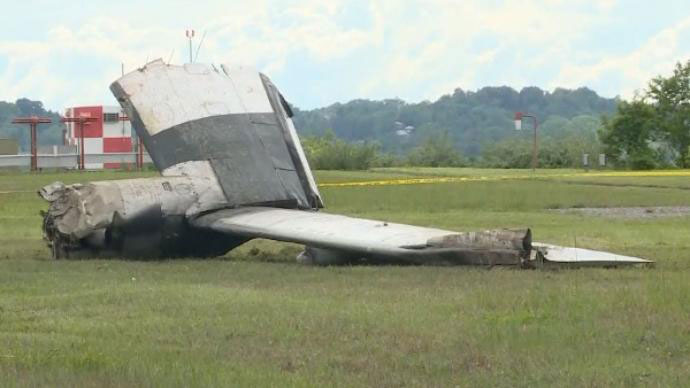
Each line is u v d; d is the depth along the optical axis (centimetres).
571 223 9156
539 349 3412
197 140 6738
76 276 5334
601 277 4972
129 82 7138
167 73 7219
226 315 4028
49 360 3250
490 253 5294
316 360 3297
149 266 5816
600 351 3381
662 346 3438
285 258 6500
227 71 7475
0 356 3328
